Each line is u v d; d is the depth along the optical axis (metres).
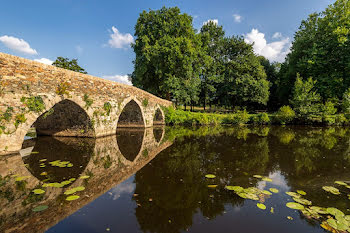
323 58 19.39
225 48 26.17
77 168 4.76
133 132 12.14
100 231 2.25
